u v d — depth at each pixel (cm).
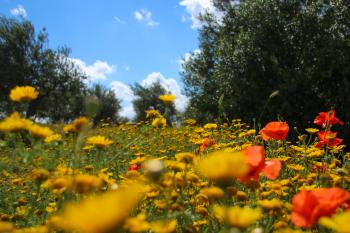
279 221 228
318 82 1986
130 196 94
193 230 212
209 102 2188
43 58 3528
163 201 235
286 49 2073
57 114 3538
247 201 264
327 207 141
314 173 331
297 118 1983
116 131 1002
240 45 2066
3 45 3450
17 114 247
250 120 2002
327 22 2075
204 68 2425
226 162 127
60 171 269
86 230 90
